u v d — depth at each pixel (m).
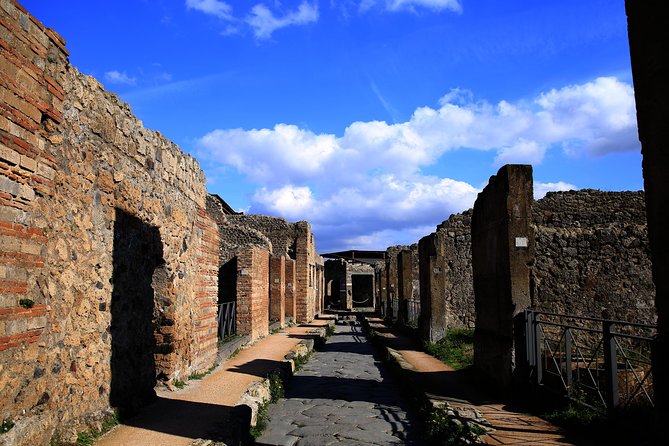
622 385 8.01
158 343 8.77
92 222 6.10
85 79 5.95
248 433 6.98
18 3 4.67
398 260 25.44
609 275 14.10
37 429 4.70
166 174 8.77
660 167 4.35
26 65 4.77
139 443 5.66
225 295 19.31
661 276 4.32
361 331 26.05
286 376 11.28
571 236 14.32
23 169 4.70
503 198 9.34
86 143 5.96
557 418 6.95
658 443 4.19
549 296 14.13
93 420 5.91
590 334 13.84
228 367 11.65
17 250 4.59
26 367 4.66
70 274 5.54
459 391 9.12
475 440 6.07
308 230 30.91
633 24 4.68
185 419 6.73
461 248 21.52
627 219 18.17
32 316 4.75
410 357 14.05
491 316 9.93
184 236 9.70
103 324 6.36
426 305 17.06
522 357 8.62
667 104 4.30
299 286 30.11
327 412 8.59
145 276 7.83
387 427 7.67
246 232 24.88
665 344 4.18
